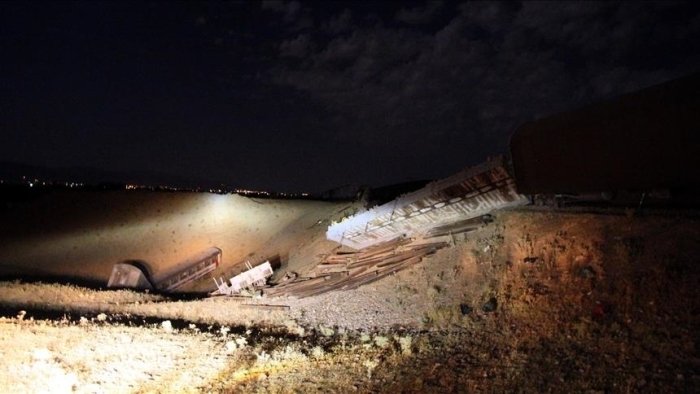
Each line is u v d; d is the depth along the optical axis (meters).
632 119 9.19
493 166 15.30
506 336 10.01
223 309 19.55
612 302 9.12
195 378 11.34
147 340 14.03
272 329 16.11
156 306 20.44
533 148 10.86
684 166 8.70
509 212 15.61
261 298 21.08
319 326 15.65
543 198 14.87
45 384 11.16
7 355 12.67
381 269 18.31
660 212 10.88
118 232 43.78
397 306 15.06
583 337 8.54
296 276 23.81
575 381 7.21
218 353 12.88
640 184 9.51
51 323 15.70
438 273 15.44
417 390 8.57
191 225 43.81
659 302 8.41
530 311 10.52
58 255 40.41
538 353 8.62
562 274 10.98
